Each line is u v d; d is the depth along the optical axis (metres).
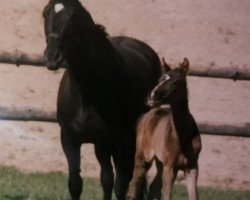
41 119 15.41
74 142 11.41
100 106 11.21
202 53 20.39
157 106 11.32
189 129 10.79
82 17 11.07
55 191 13.66
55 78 19.22
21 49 19.72
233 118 19.42
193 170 10.95
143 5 20.67
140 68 12.09
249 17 21.08
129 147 11.62
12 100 18.73
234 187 16.97
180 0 20.92
